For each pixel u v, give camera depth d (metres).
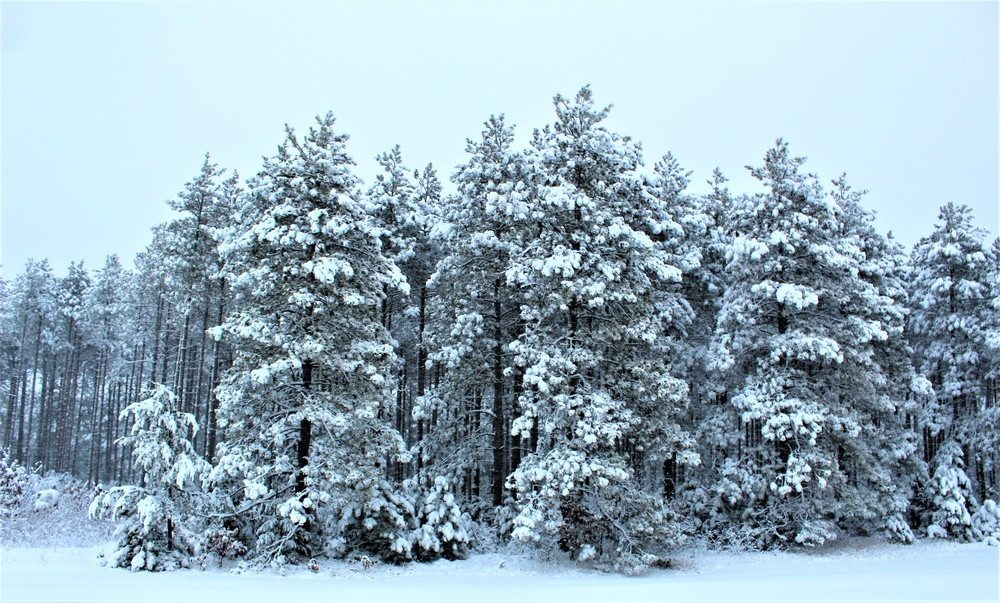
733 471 22.77
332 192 18.47
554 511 18.08
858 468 24.34
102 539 21.36
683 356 24.41
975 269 28.95
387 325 28.39
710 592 13.02
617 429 18.70
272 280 17.91
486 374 23.52
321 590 13.13
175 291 27.73
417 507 19.44
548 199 19.92
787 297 21.75
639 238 20.23
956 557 20.55
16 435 51.88
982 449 27.52
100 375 44.16
